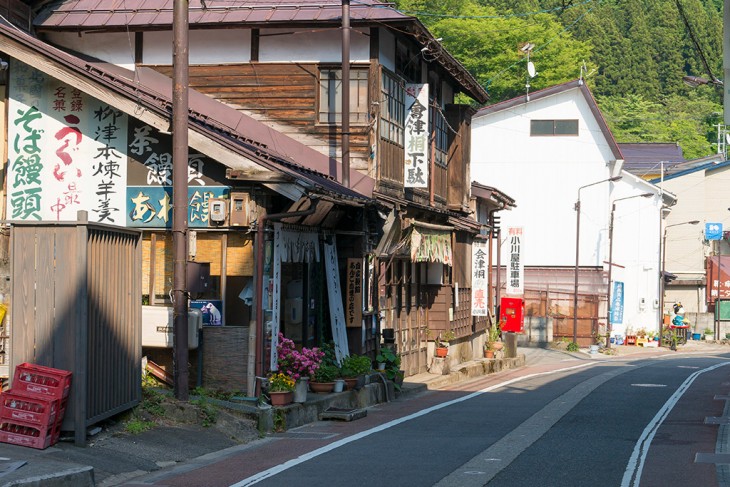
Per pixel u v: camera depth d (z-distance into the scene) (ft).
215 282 50.19
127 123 50.96
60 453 33.19
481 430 46.50
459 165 87.81
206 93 66.85
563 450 39.52
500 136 157.48
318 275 58.80
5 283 46.65
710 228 197.16
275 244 49.67
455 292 89.76
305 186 46.93
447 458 37.06
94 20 65.36
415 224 71.31
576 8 273.95
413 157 71.97
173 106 44.14
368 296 64.54
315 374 54.19
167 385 48.21
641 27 281.33
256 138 64.18
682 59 282.36
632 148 220.02
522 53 170.50
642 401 62.44
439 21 171.63
